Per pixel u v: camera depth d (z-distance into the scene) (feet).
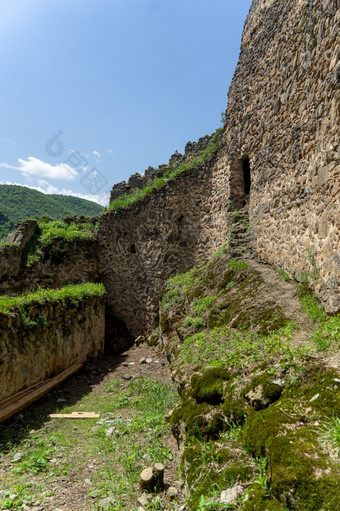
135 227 35.78
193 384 11.30
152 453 10.65
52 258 36.32
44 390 17.61
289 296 14.71
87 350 25.73
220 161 28.04
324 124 12.69
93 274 38.22
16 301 17.33
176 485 8.86
